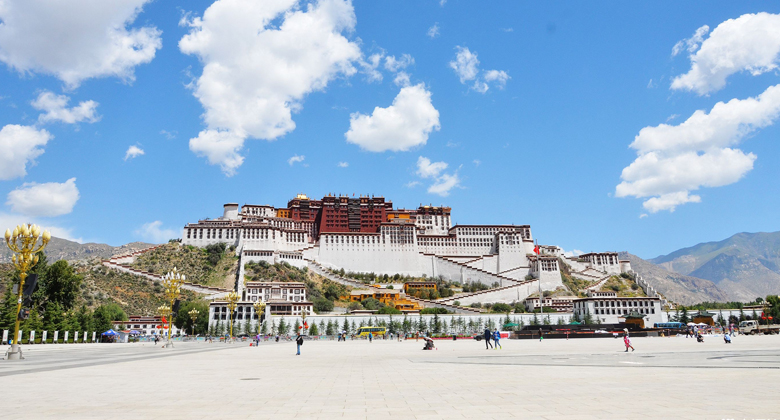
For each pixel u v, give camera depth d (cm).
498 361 4066
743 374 2634
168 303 19688
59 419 1505
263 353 6047
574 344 8044
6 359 4409
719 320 19588
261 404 1811
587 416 1473
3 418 1522
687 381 2336
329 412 1628
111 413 1617
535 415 1506
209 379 2759
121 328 16525
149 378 2803
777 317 19138
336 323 16925
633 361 3766
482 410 1619
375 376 2905
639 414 1490
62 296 12794
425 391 2148
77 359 4575
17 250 4512
